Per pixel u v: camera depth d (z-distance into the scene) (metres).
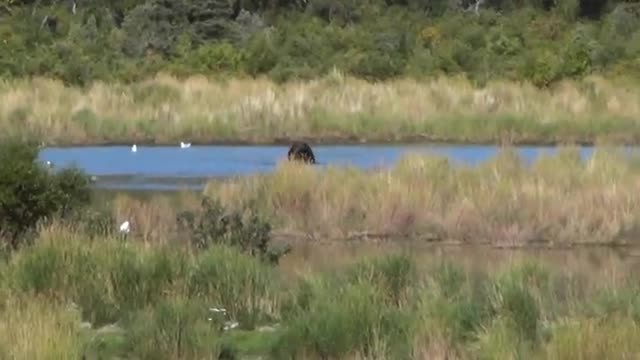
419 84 125.12
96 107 110.81
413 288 39.81
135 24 174.38
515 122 106.12
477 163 67.12
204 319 35.53
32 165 48.97
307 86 121.62
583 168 64.56
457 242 57.31
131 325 35.53
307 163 68.44
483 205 58.38
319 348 33.28
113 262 40.03
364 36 163.12
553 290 41.16
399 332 33.78
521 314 36.22
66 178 52.03
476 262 50.19
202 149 97.31
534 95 120.25
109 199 62.50
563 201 58.56
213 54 146.88
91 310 37.38
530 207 58.22
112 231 47.91
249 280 39.56
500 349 31.53
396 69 143.00
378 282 39.81
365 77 139.50
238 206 58.94
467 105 115.38
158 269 39.94
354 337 33.41
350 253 52.91
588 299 39.09
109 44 163.38
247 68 145.00
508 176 62.34
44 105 108.31
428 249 55.16
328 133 105.56
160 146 100.19
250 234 48.06
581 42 155.88
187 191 68.62
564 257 53.31
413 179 61.47
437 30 172.50
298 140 104.06
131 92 117.00
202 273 39.78
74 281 38.75
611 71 146.62
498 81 129.25
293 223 58.50
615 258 53.06
